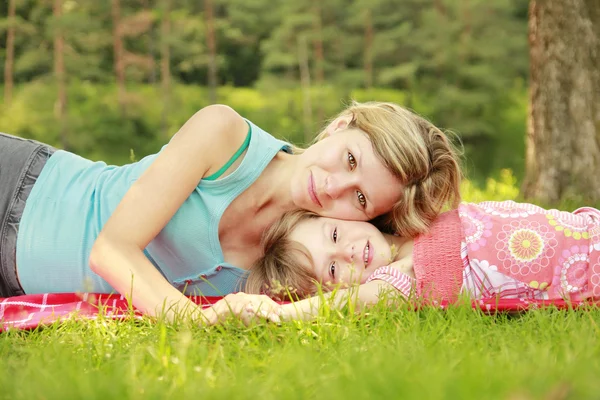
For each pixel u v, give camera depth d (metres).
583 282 2.77
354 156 2.88
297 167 2.94
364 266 2.82
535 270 2.78
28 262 2.99
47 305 2.80
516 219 2.89
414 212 2.99
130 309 2.50
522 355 1.94
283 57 21.91
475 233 2.87
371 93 21.94
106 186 3.04
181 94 23.12
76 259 2.96
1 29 20.97
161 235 2.91
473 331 2.29
